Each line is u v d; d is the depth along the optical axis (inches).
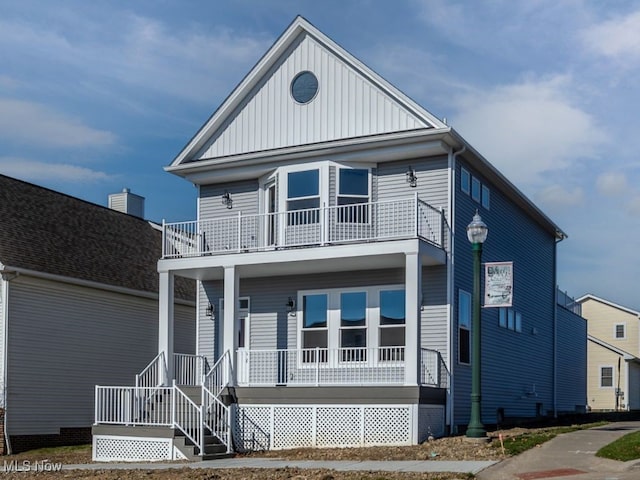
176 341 1154.7
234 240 944.3
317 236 865.5
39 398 918.4
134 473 612.1
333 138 881.5
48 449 893.2
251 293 935.0
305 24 900.0
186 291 1188.5
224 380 824.9
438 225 826.2
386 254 781.9
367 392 756.0
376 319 858.8
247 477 557.0
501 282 700.0
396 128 848.9
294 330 900.6
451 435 800.3
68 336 969.5
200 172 952.9
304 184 886.4
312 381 869.8
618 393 1991.9
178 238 1010.7
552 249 1278.3
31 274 911.7
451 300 826.8
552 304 1261.1
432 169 850.8
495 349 960.3
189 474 584.7
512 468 551.2
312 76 904.3
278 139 912.3
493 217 975.6
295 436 775.1
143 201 1393.9
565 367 1339.8
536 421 1047.0
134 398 786.2
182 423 779.4
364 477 528.4
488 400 923.4
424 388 754.8
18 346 899.4
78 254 1039.0
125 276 1083.9
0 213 979.3
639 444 612.4
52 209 1094.4
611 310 2310.5
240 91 931.3
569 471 530.3
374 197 872.3
